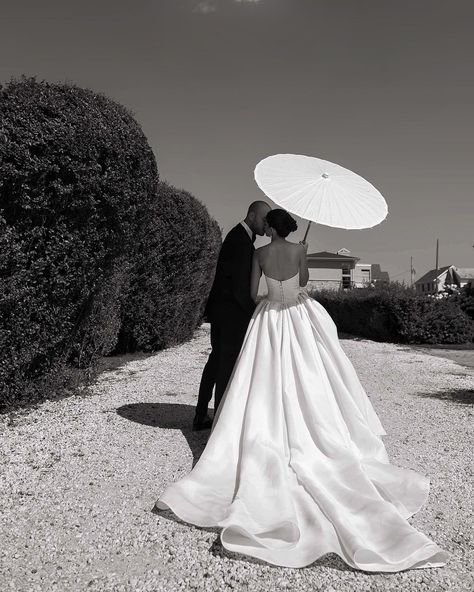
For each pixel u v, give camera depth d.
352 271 43.59
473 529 3.67
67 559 3.19
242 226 5.42
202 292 15.27
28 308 6.23
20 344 6.31
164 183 11.82
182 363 10.67
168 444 5.31
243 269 5.29
